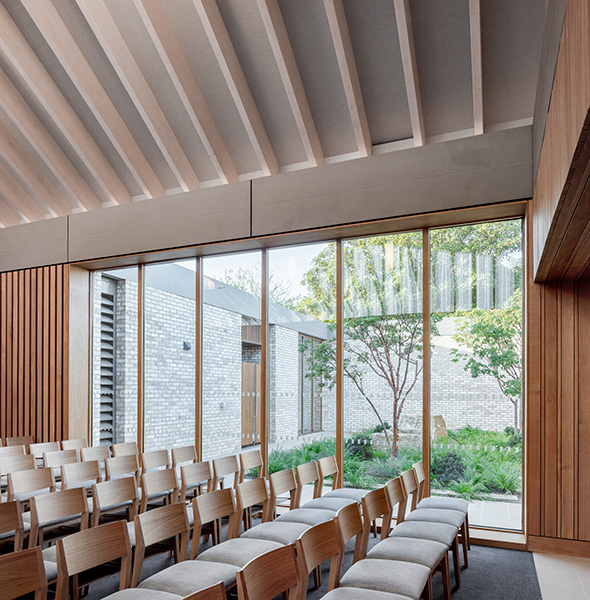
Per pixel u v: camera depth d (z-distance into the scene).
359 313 6.59
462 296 6.07
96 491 4.15
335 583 3.21
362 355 6.54
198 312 7.58
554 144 3.16
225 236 6.89
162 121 6.97
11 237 8.62
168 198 7.34
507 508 5.68
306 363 6.84
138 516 3.23
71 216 8.09
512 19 5.30
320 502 4.80
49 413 8.21
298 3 5.66
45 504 3.73
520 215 5.77
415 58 5.74
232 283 7.41
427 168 5.77
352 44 5.88
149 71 6.63
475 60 5.35
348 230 6.35
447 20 5.45
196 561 3.33
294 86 6.15
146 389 7.96
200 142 7.39
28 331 8.52
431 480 6.03
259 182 6.71
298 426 6.82
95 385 8.30
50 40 6.15
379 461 6.31
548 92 3.56
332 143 6.95
